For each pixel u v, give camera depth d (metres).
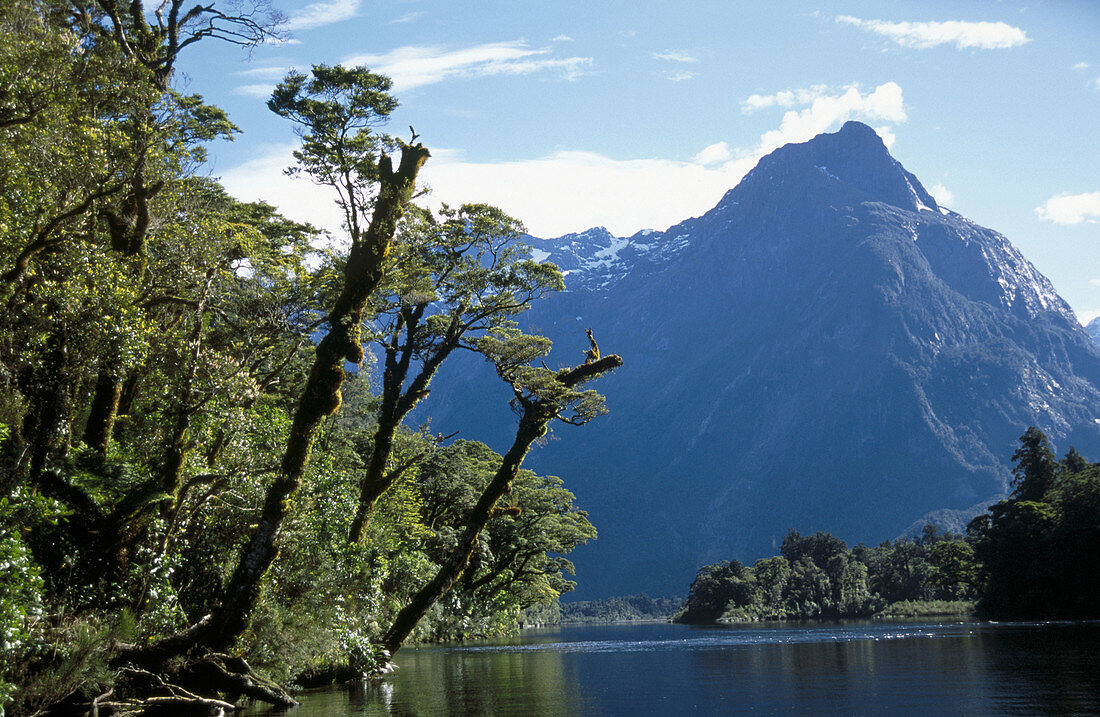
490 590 78.44
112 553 17.61
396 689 24.88
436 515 66.88
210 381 20.44
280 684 22.00
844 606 149.75
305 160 29.83
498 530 72.81
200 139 29.42
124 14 24.83
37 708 13.95
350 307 22.92
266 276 26.89
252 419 23.19
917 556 183.12
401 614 32.50
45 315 17.52
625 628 141.38
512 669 33.69
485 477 71.88
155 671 17.45
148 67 21.27
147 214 21.03
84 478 17.73
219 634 18.94
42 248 17.36
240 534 23.11
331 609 24.30
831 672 27.92
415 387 35.56
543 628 148.00
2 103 17.28
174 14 24.53
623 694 22.72
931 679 23.84
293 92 30.34
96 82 19.53
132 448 20.31
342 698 22.33
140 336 18.97
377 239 24.03
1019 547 90.50
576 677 29.05
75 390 18.39
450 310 36.56
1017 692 19.66
